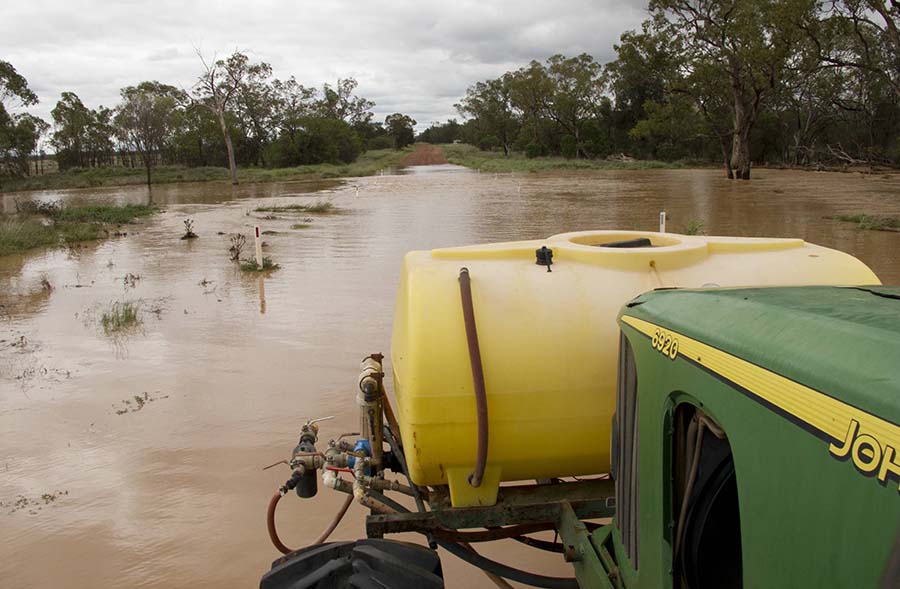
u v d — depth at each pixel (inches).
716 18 1921.8
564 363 122.3
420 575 105.0
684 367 82.3
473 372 117.3
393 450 157.1
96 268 682.2
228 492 231.5
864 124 2711.6
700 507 84.8
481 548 202.5
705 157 3176.7
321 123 3752.5
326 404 302.0
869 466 49.6
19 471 249.3
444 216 1049.5
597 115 3850.9
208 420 288.0
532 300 126.4
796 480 58.3
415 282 128.4
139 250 802.2
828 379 57.2
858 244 677.3
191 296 524.4
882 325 63.1
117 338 413.4
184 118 3521.2
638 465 96.8
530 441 123.0
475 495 127.6
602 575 108.6
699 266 137.0
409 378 121.9
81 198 1952.5
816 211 1011.9
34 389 330.0
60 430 282.8
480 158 4480.8
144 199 1819.6
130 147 3575.3
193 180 2896.2
